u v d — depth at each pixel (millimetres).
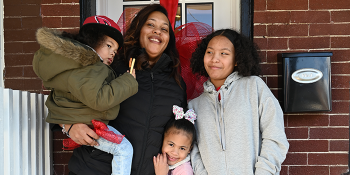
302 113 2297
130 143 1562
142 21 1825
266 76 2330
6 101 1557
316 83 2121
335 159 2281
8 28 2453
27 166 1781
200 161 1681
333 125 2283
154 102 1667
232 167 1540
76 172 1547
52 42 1320
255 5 2334
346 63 2293
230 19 2547
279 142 1501
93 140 1454
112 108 1516
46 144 2172
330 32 2305
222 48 1688
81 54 1332
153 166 1621
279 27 2330
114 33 1571
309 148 2295
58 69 1356
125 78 1453
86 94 1339
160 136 1647
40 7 2404
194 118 1702
